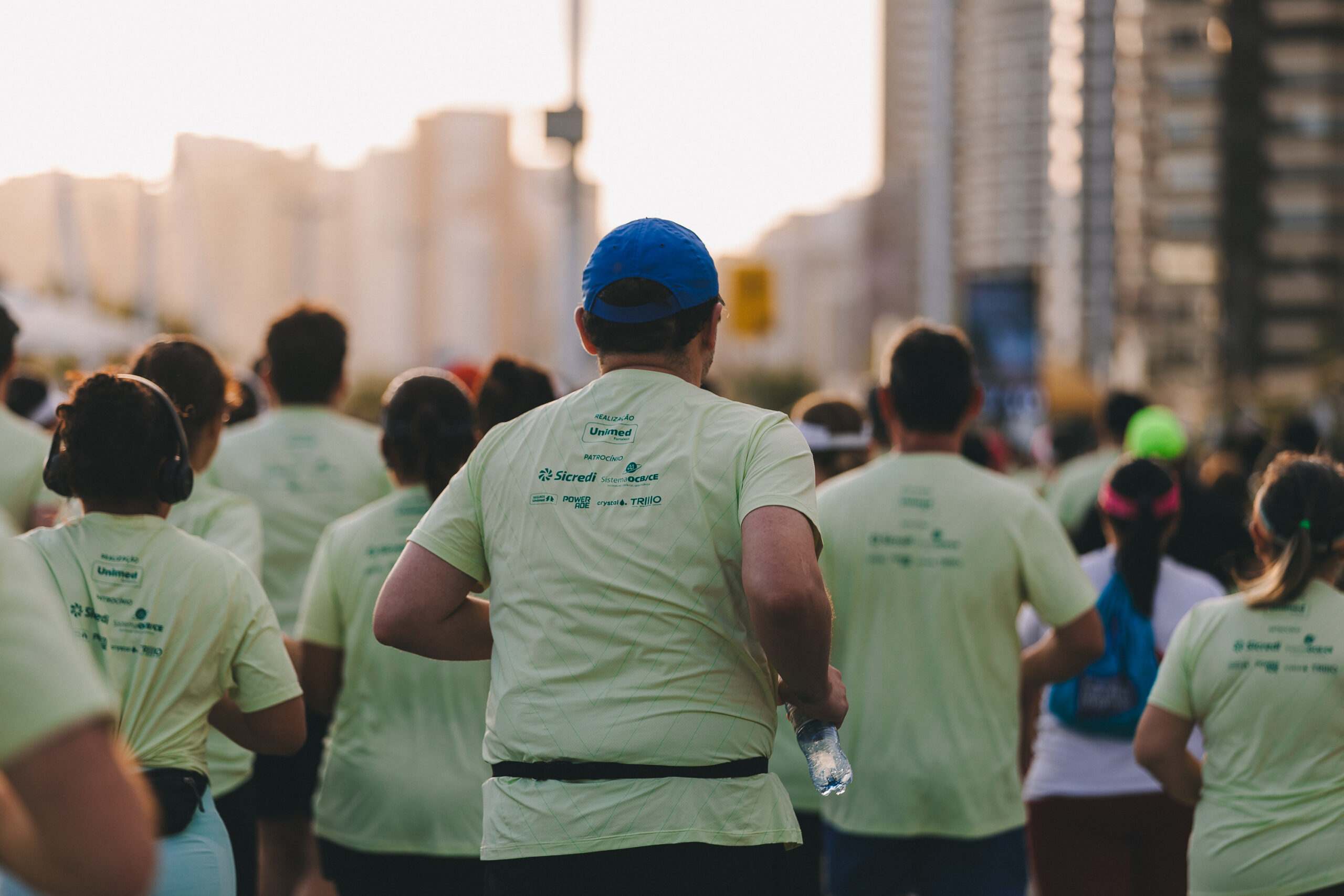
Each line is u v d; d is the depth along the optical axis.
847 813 4.15
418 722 4.10
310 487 5.15
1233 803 3.62
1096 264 66.38
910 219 119.25
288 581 5.11
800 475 2.58
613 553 2.57
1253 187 94.56
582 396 2.75
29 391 6.73
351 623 4.16
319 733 5.05
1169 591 4.60
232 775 3.91
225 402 4.00
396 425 4.22
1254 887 3.55
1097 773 4.51
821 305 157.50
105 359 22.27
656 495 2.59
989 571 4.12
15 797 1.61
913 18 130.88
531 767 2.55
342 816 4.12
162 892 2.88
